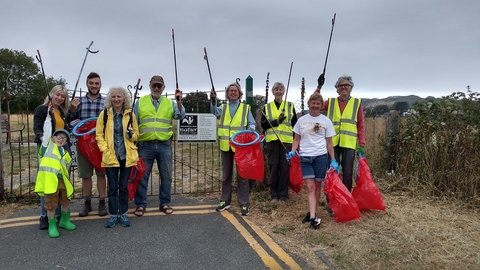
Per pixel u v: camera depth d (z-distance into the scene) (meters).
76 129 4.20
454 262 3.13
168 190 4.75
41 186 3.65
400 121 6.34
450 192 5.12
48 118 3.82
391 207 4.75
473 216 4.38
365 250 3.39
